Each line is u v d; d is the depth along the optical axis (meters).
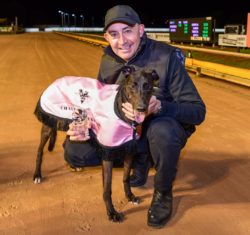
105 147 3.10
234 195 3.78
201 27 25.61
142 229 3.15
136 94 2.89
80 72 12.59
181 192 3.84
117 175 4.24
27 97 8.26
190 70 12.94
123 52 3.31
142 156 3.57
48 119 3.59
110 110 3.09
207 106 7.56
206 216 3.36
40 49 25.05
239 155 4.88
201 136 5.63
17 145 5.15
